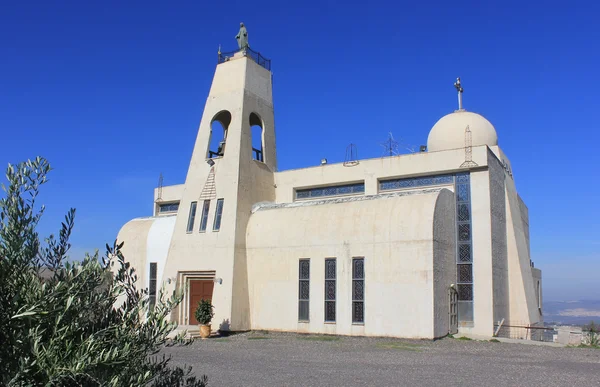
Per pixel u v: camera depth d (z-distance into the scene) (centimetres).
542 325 3481
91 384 586
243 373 1472
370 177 2850
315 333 2489
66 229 641
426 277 2269
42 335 575
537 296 3425
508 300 2772
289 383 1335
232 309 2600
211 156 3064
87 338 583
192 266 2802
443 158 2675
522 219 3309
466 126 2955
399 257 2344
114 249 684
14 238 578
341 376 1426
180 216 2942
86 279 629
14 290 575
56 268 624
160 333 657
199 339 2381
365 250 2430
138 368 631
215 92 3020
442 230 2423
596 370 1521
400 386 1299
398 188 2803
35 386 543
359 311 2402
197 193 2912
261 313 2659
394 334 2294
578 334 2406
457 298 2533
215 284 2683
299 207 2739
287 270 2622
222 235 2736
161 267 3078
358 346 2077
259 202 2934
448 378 1396
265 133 3072
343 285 2458
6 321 552
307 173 3030
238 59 2992
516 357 1783
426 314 2244
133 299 678
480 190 2589
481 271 2516
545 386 1297
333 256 2508
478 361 1688
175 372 737
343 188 2961
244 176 2827
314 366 1592
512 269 2817
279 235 2675
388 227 2397
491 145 3012
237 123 2873
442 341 2212
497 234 2664
